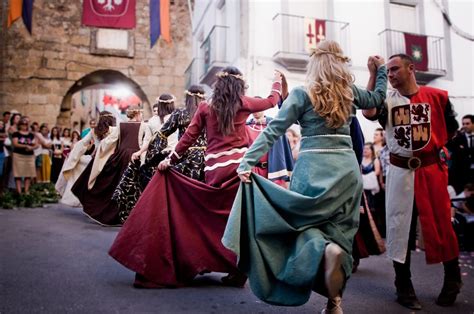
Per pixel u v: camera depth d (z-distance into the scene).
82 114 25.70
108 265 3.57
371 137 10.39
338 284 1.90
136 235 2.97
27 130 9.07
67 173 6.72
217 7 12.35
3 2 16.88
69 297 2.71
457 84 11.50
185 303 2.65
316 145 2.22
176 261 3.04
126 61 17.86
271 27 10.11
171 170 3.16
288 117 2.24
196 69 15.08
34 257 3.78
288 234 2.17
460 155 6.25
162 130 3.54
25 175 8.88
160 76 18.06
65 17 17.42
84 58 17.52
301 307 2.66
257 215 2.16
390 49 10.82
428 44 11.30
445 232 2.81
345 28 10.57
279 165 3.82
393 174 2.93
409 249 2.84
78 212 7.35
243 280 3.06
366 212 3.60
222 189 2.96
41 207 8.02
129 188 4.69
